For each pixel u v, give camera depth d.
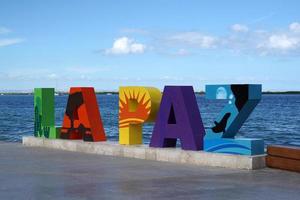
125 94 15.77
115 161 14.30
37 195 9.51
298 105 127.69
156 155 14.40
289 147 12.27
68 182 10.88
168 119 14.59
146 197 9.25
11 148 18.28
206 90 13.66
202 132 14.12
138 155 14.91
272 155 12.56
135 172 12.18
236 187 10.16
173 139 14.88
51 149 17.84
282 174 11.73
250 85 12.86
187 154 13.66
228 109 13.23
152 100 15.07
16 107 126.81
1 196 9.42
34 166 13.46
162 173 11.98
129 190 9.91
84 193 9.67
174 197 9.23
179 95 14.18
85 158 15.09
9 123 55.09
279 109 98.00
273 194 9.48
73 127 17.80
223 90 13.31
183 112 14.07
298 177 11.34
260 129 45.50
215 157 13.04
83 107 17.22
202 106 130.38
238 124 13.38
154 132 14.94
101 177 11.49
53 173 12.18
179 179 11.12
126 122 15.80
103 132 17.25
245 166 12.46
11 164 13.91
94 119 17.16
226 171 12.20
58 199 9.16
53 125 19.45
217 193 9.57
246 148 12.73
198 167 12.91
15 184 10.70
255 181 10.84
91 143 16.58
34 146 18.95
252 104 13.15
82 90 17.20
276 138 36.59
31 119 64.00
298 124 51.88
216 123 13.45
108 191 9.84
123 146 15.50
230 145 13.05
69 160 14.66
